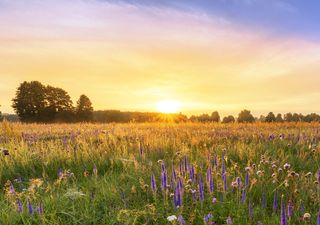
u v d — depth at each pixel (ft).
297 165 27.22
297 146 33.94
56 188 22.52
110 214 17.90
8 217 17.48
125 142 37.06
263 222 16.60
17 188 23.76
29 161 29.32
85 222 17.44
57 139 42.32
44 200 19.71
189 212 17.95
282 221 14.69
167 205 18.56
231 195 19.44
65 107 265.34
